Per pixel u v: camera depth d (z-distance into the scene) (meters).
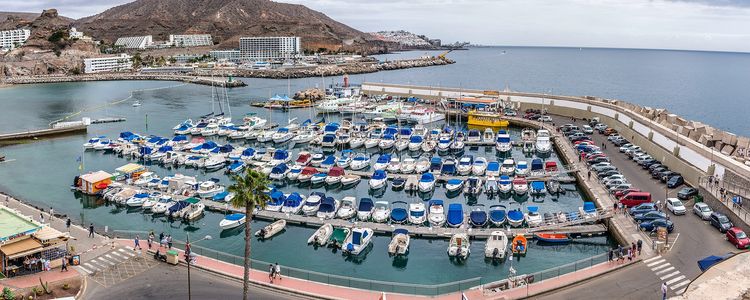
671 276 62.38
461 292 61.38
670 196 91.69
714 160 91.94
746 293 43.78
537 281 62.31
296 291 61.41
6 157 137.50
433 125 173.75
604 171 106.31
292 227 86.69
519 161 121.00
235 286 63.19
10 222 68.94
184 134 162.25
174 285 62.97
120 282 63.50
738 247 69.19
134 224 89.69
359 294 60.94
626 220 80.81
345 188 109.38
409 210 90.94
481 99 192.38
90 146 144.38
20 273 64.31
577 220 83.31
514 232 80.50
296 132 156.50
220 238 83.38
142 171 113.94
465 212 91.25
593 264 66.38
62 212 95.31
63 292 60.38
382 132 151.00
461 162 118.44
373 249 78.19
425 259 74.69
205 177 118.19
